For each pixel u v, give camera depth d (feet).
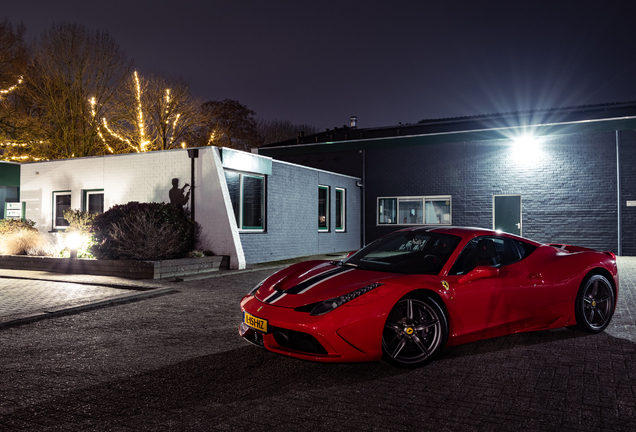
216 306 20.79
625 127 47.80
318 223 49.70
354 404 9.50
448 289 12.51
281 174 42.96
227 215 34.88
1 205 47.78
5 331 16.10
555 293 14.60
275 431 8.22
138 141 79.25
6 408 9.34
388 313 11.50
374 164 59.82
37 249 37.88
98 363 12.44
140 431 8.26
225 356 13.10
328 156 62.69
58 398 9.88
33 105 79.51
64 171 42.57
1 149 71.72
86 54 75.46
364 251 16.42
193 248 36.01
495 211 53.36
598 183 48.80
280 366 12.16
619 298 22.13
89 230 35.63
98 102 77.36
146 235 31.07
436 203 56.39
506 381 10.85
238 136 131.64
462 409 9.21
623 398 9.75
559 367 11.87
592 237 48.91
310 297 11.87
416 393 10.11
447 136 55.72
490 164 53.57
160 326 16.88
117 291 24.53
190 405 9.48
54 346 14.17
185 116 82.99
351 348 11.21
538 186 51.26
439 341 12.09
